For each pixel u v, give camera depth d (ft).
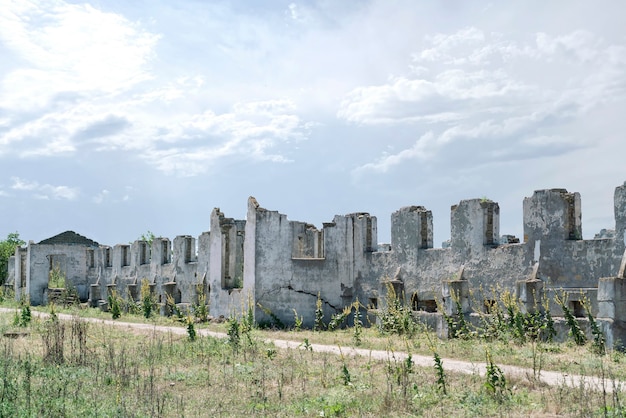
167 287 141.28
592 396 48.21
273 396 51.78
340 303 108.68
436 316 87.10
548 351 69.82
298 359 68.23
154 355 70.38
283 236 111.45
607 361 64.49
